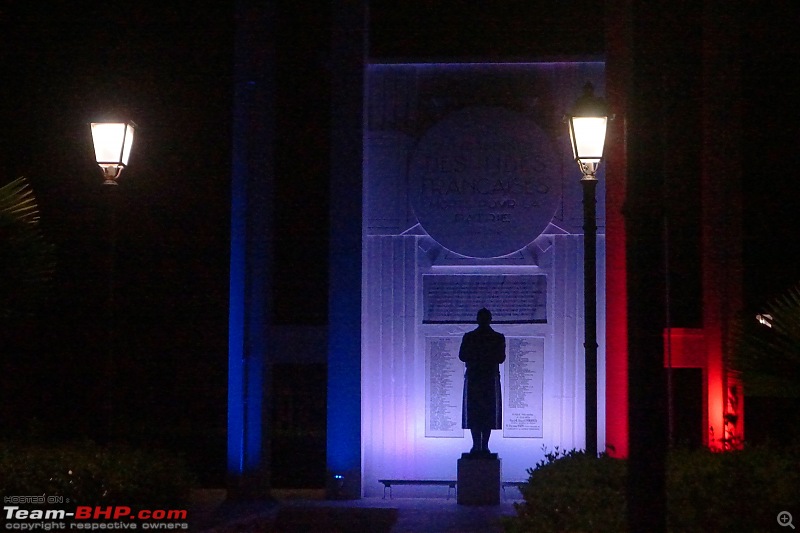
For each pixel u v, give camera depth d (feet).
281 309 46.14
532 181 45.70
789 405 38.01
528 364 45.75
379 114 47.06
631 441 16.99
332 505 42.06
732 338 25.71
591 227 31.71
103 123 33.65
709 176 43.34
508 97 46.93
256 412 44.04
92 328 46.09
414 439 45.78
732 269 41.22
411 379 46.03
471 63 47.14
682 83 44.37
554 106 46.68
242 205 44.60
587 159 31.63
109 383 32.78
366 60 46.68
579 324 45.60
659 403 16.90
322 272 46.03
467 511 40.83
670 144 44.47
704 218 43.65
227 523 35.78
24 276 26.78
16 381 45.62
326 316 45.91
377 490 45.60
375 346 46.24
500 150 45.98
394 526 37.06
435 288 46.34
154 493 29.37
